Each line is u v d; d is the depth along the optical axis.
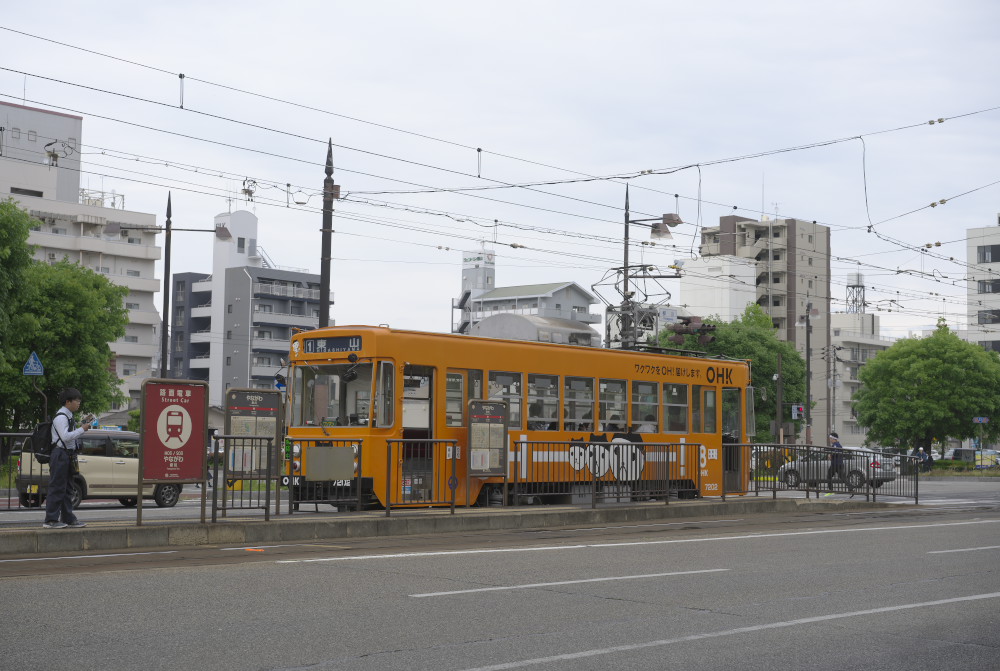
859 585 10.66
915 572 11.77
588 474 20.97
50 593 9.27
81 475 23.69
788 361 69.62
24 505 17.03
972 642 7.84
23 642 7.25
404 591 9.73
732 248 97.75
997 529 17.73
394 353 18.94
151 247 82.56
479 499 19.84
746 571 11.57
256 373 89.62
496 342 20.64
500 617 8.48
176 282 95.44
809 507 23.80
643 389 23.58
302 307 93.06
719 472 25.30
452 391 19.77
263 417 16.52
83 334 50.28
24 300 38.91
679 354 25.17
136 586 9.71
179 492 25.08
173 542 13.66
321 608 8.72
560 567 11.70
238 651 7.03
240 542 14.26
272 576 10.56
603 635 7.81
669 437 24.09
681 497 23.39
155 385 13.71
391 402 18.80
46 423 13.45
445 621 8.26
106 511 23.33
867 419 69.50
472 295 95.38
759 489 23.78
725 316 93.94
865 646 7.60
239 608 8.65
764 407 68.38
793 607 9.22
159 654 6.91
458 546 14.01
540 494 20.58
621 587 10.20
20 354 48.34
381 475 18.50
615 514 19.17
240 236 93.12
